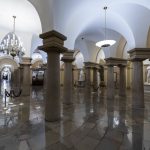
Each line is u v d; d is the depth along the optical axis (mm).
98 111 6586
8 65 22984
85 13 6180
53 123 4891
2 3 6168
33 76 23453
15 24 8391
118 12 6805
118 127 4566
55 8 4805
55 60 5145
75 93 13164
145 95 12703
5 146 3311
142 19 6844
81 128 4453
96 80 14633
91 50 13672
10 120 5156
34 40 11117
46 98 5172
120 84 11398
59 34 4988
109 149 3199
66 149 3189
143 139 3711
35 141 3555
